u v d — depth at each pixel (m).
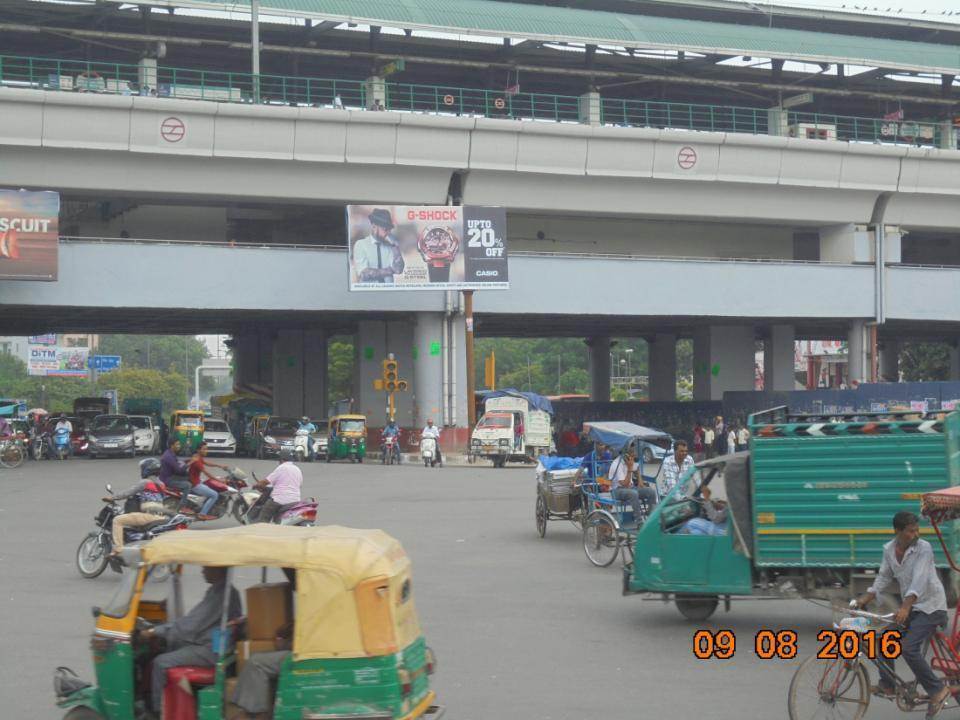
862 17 62.06
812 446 12.61
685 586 13.06
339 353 95.56
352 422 47.72
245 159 45.62
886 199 54.62
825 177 52.72
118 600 7.99
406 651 7.46
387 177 48.12
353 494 30.38
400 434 50.88
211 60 53.44
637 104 61.78
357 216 46.31
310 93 56.28
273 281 46.97
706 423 59.06
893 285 55.12
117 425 48.91
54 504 27.02
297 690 7.23
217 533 8.02
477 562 18.33
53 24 48.69
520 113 59.38
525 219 54.06
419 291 49.06
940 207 55.66
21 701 9.78
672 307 51.91
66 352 106.25
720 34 54.69
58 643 12.14
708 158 50.94
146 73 47.56
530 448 46.47
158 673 7.73
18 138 42.53
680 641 12.40
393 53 53.38
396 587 7.46
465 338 50.19
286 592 7.69
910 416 13.18
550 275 50.44
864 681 8.74
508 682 10.50
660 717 9.26
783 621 13.56
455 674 10.83
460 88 53.12
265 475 35.47
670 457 19.38
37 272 42.19
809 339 73.12
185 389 146.62
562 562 18.34
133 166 44.78
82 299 44.38
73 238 44.22
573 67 56.34
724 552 12.94
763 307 53.12
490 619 13.63
